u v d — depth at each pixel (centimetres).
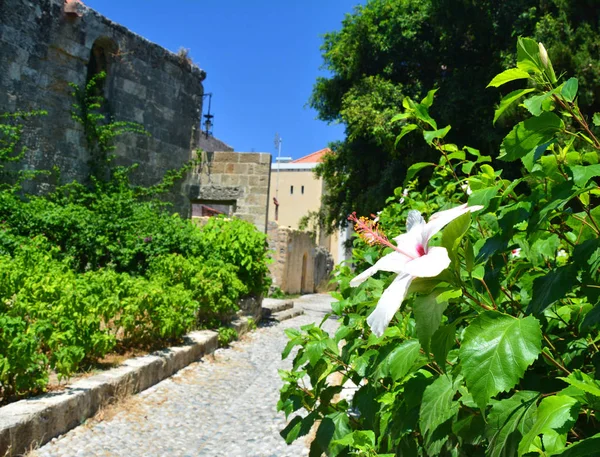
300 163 3316
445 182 273
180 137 1434
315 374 240
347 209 1528
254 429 485
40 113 1083
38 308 478
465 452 143
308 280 2225
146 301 644
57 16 1134
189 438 457
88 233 935
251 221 1434
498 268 148
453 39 1292
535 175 134
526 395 111
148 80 1348
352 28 1402
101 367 552
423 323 107
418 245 119
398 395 165
